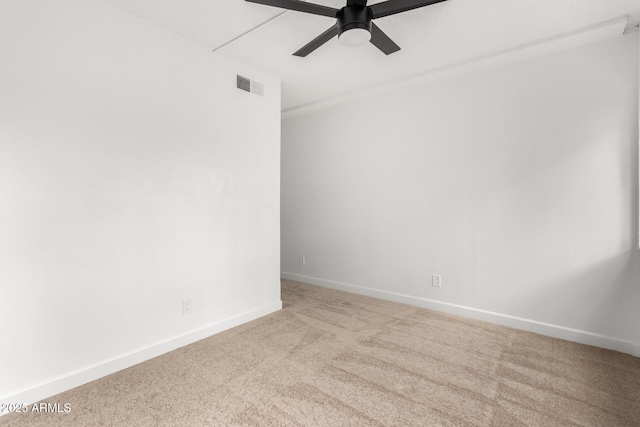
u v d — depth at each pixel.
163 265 2.30
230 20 2.18
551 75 2.59
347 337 2.58
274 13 2.10
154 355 2.24
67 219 1.85
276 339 2.54
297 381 1.94
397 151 3.47
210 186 2.60
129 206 2.11
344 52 2.63
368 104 3.69
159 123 2.26
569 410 1.68
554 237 2.61
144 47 2.17
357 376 2.00
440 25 2.22
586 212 2.47
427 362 2.18
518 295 2.78
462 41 2.44
